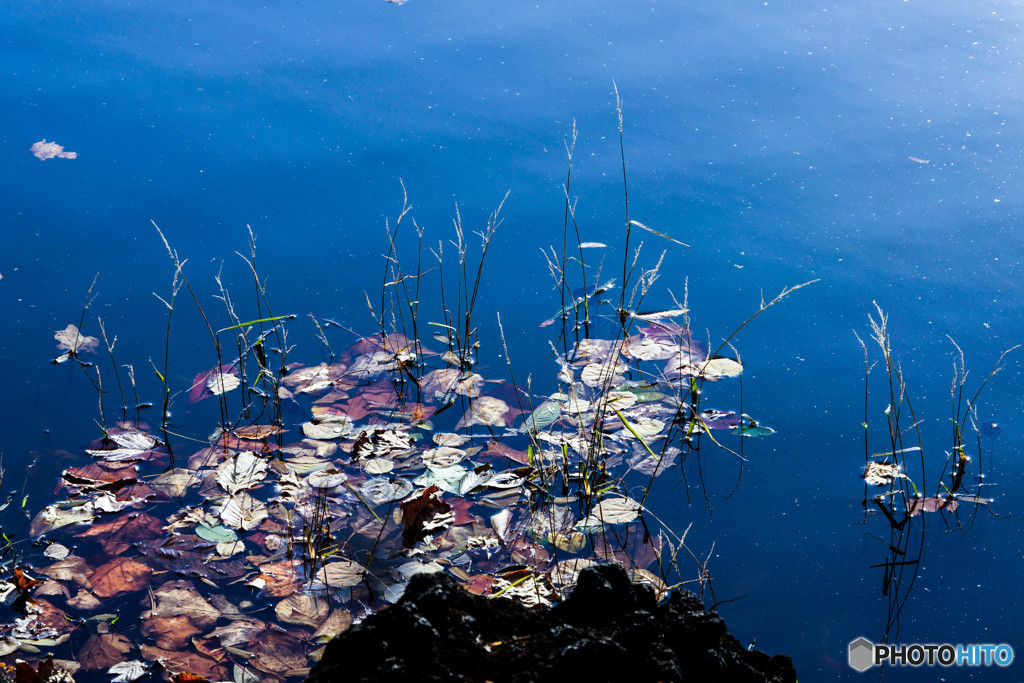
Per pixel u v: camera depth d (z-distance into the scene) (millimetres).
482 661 1982
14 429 3217
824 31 5941
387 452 3129
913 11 6238
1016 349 3486
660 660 1978
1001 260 3955
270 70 5477
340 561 2617
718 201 4426
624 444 3193
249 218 4348
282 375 3570
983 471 2986
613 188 4539
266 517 2812
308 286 3988
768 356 3564
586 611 2176
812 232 4199
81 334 3682
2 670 2264
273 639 2346
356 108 5141
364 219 4359
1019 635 2396
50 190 4457
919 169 4598
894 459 3053
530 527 2773
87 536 2734
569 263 4094
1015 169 4547
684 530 2773
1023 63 5484
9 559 2650
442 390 3486
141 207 4391
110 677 2240
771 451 3123
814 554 2680
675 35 5895
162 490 2951
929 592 2533
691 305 3828
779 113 5066
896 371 3451
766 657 2131
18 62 5488
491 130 4957
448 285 4004
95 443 3178
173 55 5641
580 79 5398
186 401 3420
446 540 2703
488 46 5770
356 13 6211
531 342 3727
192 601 2482
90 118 4996
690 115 5043
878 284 3867
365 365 3621
